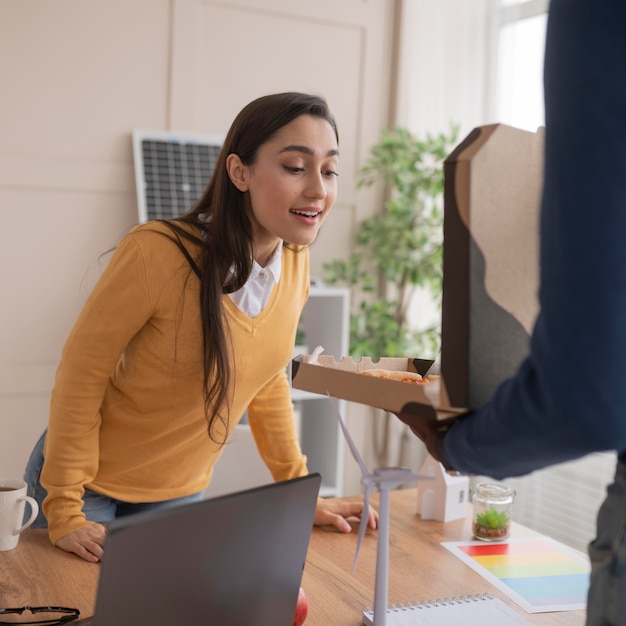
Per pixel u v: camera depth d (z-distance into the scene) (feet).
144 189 10.62
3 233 10.19
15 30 10.03
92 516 5.42
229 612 3.18
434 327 12.21
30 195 10.29
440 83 12.22
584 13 2.50
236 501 3.04
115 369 5.55
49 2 10.16
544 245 2.52
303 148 4.69
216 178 5.08
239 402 5.53
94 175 10.57
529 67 11.21
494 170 3.03
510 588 4.78
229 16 11.18
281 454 6.07
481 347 3.05
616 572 2.76
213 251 4.98
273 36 11.50
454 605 4.48
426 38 12.27
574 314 2.40
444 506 5.85
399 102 12.37
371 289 11.93
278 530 3.27
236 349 5.24
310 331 12.01
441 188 11.55
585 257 2.40
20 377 10.40
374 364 4.30
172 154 10.82
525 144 3.16
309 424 12.30
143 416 5.35
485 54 11.75
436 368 4.34
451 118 12.17
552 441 2.59
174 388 5.24
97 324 4.94
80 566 4.73
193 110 11.07
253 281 5.18
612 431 2.46
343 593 4.62
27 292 10.38
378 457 12.79
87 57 10.41
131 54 10.64
